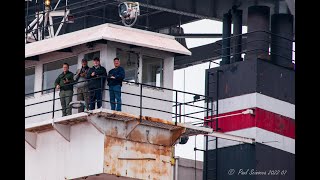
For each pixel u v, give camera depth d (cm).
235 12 18650
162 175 14750
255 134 17612
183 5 18888
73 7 19362
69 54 15188
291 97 18175
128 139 14475
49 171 14862
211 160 18038
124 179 14500
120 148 14375
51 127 14800
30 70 15638
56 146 14838
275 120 17900
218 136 17312
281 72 18125
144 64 15000
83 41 14712
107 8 19475
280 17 18662
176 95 14912
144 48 14988
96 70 14262
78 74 14512
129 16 15475
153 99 14925
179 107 14912
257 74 17788
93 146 14338
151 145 14712
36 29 17188
